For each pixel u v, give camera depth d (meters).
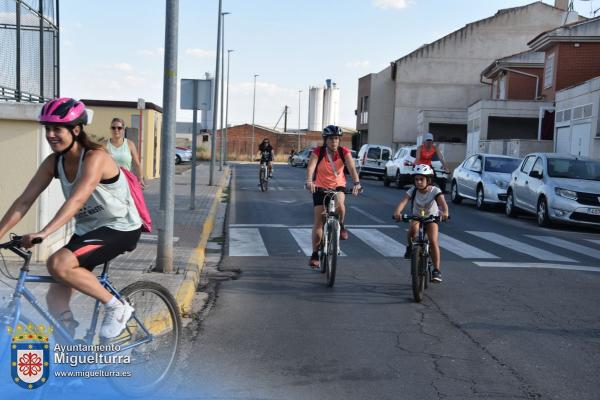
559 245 12.24
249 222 15.02
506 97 39.94
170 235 8.18
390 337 6.11
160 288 4.57
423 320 6.73
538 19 53.81
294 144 87.81
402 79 55.34
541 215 15.66
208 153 71.19
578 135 25.67
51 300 4.12
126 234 4.19
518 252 11.17
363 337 6.09
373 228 14.06
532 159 17.28
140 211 4.46
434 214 7.86
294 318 6.74
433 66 55.12
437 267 7.88
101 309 4.19
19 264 7.92
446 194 27.66
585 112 24.89
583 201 14.93
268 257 10.38
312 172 8.52
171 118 8.11
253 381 4.88
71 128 3.94
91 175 3.91
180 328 4.70
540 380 5.01
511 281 8.71
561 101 28.06
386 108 60.50
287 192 24.94
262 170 25.22
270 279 8.72
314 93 94.12
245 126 87.31
